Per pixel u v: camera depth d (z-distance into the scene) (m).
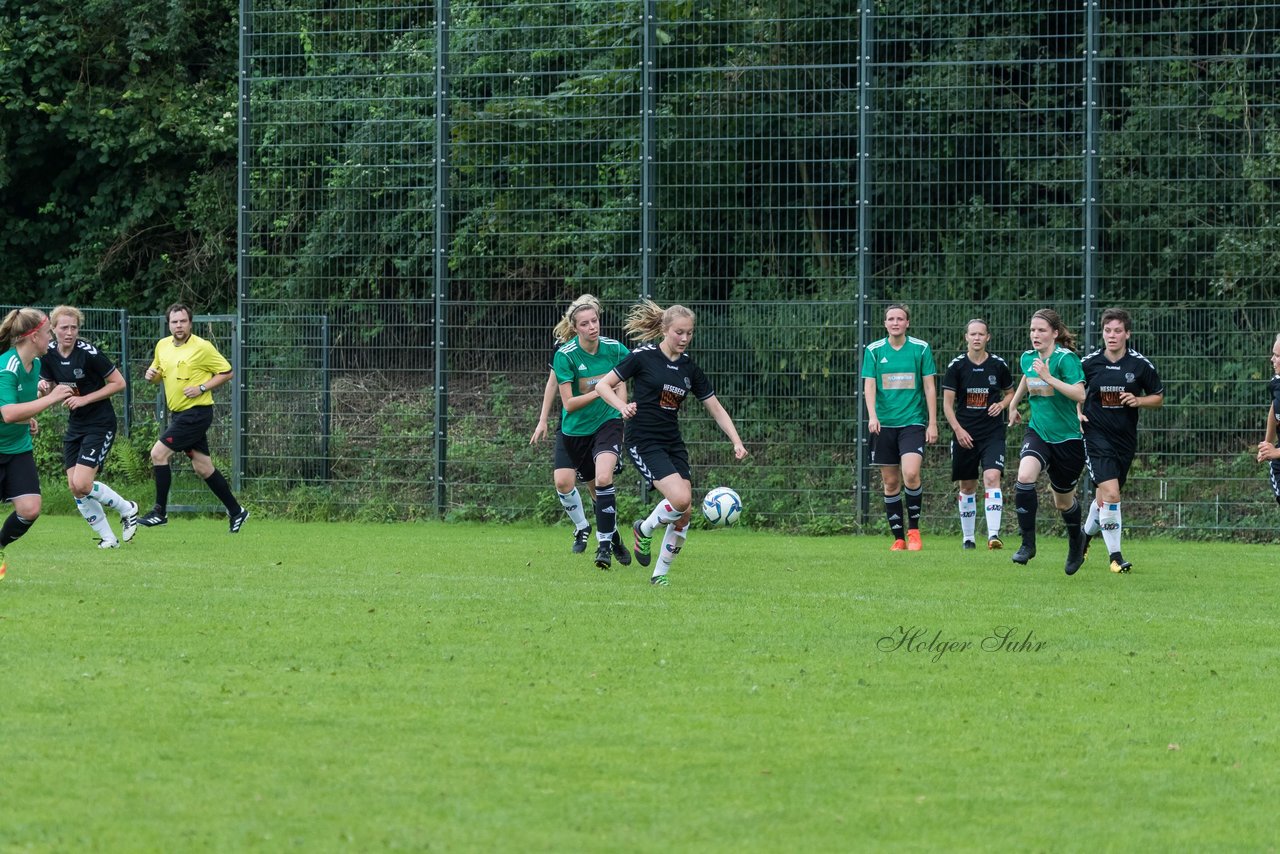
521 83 65.19
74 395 48.09
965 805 18.70
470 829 17.39
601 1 63.03
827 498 59.78
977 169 61.62
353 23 68.56
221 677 25.47
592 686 25.20
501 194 63.75
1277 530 56.50
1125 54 62.25
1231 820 18.27
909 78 62.09
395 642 29.25
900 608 35.34
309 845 16.73
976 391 52.97
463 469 63.69
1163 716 23.75
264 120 66.62
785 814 18.19
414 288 65.38
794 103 61.53
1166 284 58.84
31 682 24.73
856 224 61.59
